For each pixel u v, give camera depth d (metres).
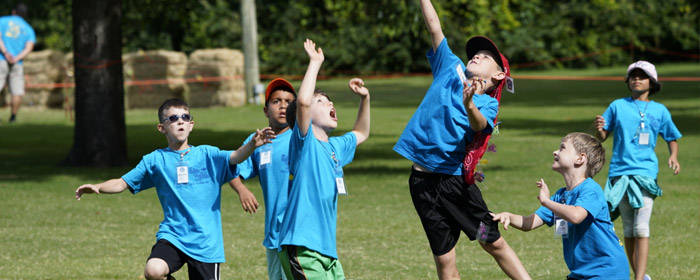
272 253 15.09
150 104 80.88
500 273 18.83
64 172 36.59
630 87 19.41
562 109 68.56
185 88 80.88
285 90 15.79
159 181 15.13
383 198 29.34
